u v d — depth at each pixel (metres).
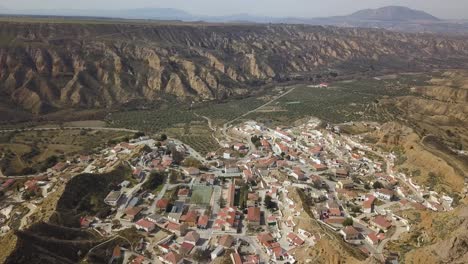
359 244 129.12
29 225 122.62
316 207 154.62
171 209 154.75
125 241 130.12
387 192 164.38
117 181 171.00
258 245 131.88
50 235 121.62
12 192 168.88
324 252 116.88
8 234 114.56
